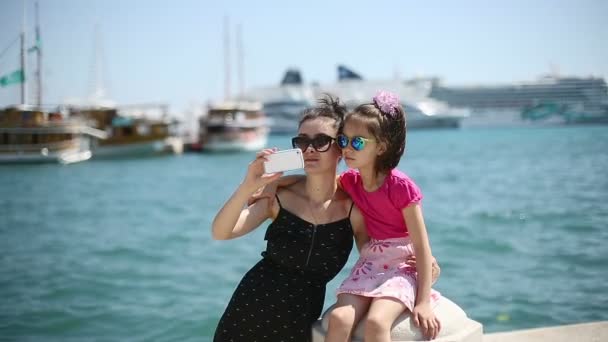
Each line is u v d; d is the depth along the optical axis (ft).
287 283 10.57
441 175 99.81
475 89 347.15
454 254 34.94
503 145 189.37
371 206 10.57
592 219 45.73
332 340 9.62
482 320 22.27
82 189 98.58
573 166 102.73
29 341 21.71
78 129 165.58
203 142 196.85
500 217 50.29
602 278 27.45
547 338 13.19
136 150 188.44
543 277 28.14
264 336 10.50
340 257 10.72
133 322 23.86
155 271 33.94
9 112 152.97
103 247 43.45
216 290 28.94
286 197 11.09
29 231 53.36
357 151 10.18
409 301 9.82
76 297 28.04
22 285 30.68
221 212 10.41
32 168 148.05
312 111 10.79
